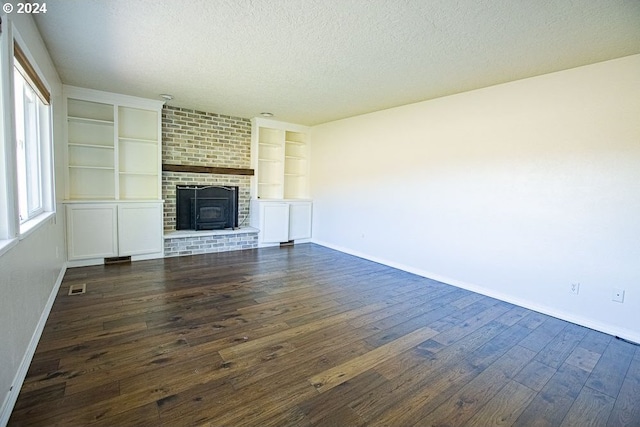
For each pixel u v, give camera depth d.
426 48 2.72
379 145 5.06
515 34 2.43
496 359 2.36
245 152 6.01
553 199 3.20
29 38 2.28
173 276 4.02
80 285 3.58
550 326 2.98
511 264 3.54
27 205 2.53
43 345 2.30
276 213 6.02
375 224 5.16
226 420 1.64
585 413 1.82
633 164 2.73
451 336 2.70
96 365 2.07
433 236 4.32
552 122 3.19
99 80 3.81
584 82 2.98
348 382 2.01
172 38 2.66
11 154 1.77
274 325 2.77
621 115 2.78
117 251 4.53
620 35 2.38
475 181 3.84
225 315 2.94
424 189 4.41
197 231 5.38
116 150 4.52
